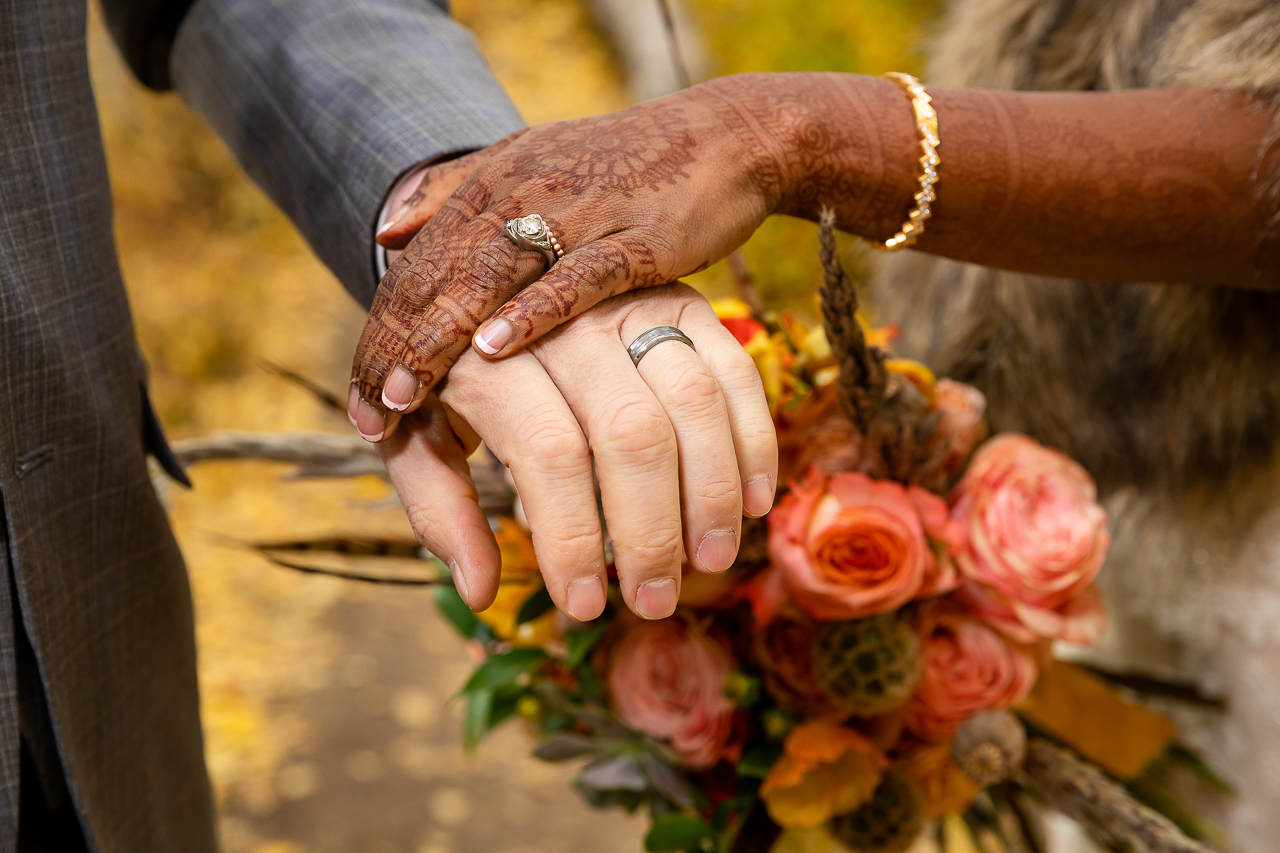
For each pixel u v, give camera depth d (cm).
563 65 440
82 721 65
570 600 56
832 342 63
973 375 81
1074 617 68
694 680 68
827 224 59
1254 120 64
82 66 65
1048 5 78
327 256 71
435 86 70
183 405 274
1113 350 78
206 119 78
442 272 58
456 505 59
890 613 67
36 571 62
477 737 74
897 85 64
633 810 76
